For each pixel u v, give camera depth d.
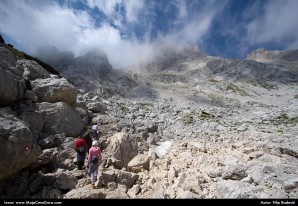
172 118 39.19
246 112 66.94
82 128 17.88
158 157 16.69
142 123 24.75
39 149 10.84
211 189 10.43
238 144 18.11
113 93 178.75
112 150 15.22
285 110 48.50
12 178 10.39
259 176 10.68
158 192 10.37
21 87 14.74
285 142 19.38
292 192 9.54
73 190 10.33
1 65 14.07
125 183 11.77
